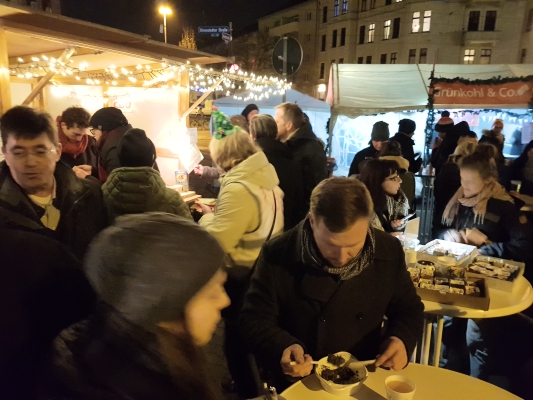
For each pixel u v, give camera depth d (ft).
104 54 10.75
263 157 7.06
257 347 5.18
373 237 5.11
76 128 9.40
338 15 94.58
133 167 6.68
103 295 2.31
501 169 15.51
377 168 8.43
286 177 9.37
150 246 2.33
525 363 7.56
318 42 102.58
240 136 7.14
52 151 5.17
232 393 5.65
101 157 9.48
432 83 23.22
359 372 4.82
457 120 26.81
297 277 5.24
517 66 26.61
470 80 23.47
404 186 10.34
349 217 4.39
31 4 11.44
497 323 8.07
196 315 2.35
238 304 6.92
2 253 2.94
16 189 5.15
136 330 2.20
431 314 6.52
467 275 7.25
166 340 2.24
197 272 2.32
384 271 5.23
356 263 4.95
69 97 14.60
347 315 5.13
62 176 5.61
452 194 10.83
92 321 2.40
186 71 12.34
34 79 14.52
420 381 4.89
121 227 2.49
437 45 77.30
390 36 83.87
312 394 4.65
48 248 3.11
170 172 13.38
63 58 8.81
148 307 2.21
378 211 8.47
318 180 10.94
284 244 5.37
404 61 81.71
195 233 2.48
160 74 12.73
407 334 5.20
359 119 26.37
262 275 5.46
